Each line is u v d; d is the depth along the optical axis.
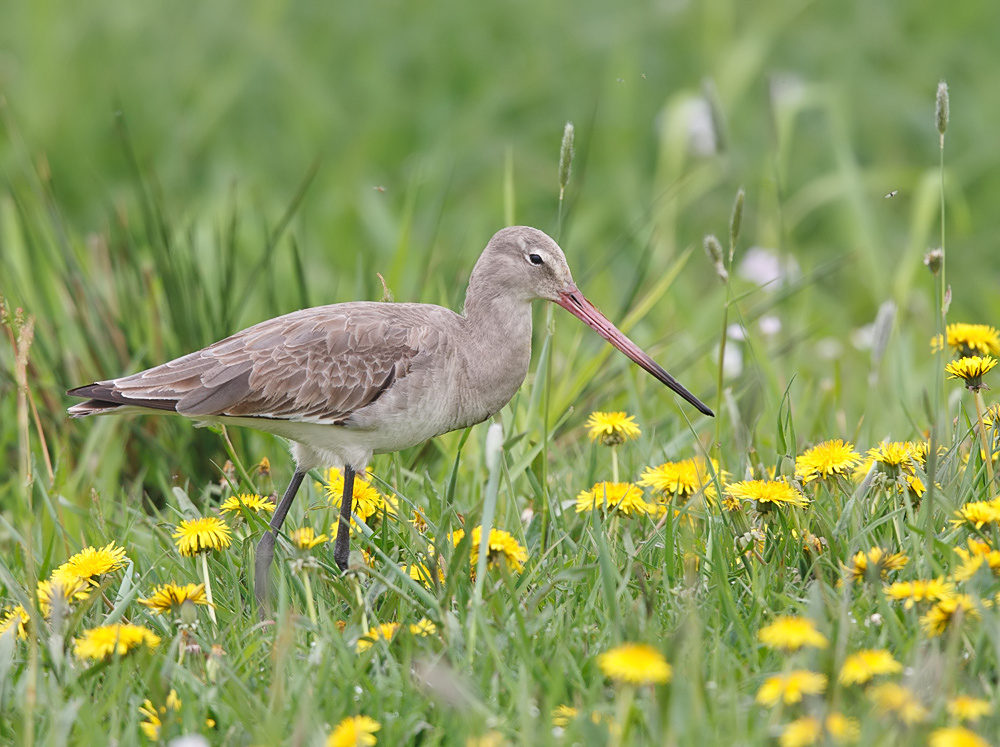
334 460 10.09
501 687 7.44
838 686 6.82
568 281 10.60
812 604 7.44
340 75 21.64
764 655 7.67
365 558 9.33
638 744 6.68
